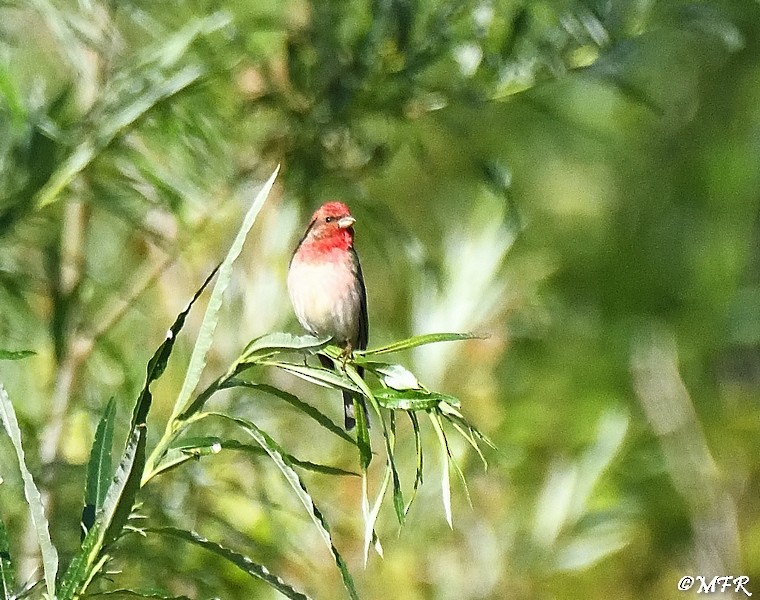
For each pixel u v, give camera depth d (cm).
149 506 931
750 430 1739
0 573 602
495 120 1398
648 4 1010
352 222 1157
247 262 1073
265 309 1055
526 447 1406
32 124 927
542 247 1789
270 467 1062
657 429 1586
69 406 976
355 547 1156
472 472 1253
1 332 1005
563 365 1634
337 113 1018
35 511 572
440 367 1206
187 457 604
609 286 1852
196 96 1010
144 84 955
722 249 1891
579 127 1374
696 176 1934
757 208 1931
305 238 1180
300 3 1029
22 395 1004
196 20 968
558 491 1311
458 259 1222
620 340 1734
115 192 992
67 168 928
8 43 1005
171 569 948
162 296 1080
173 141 997
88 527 606
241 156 1043
